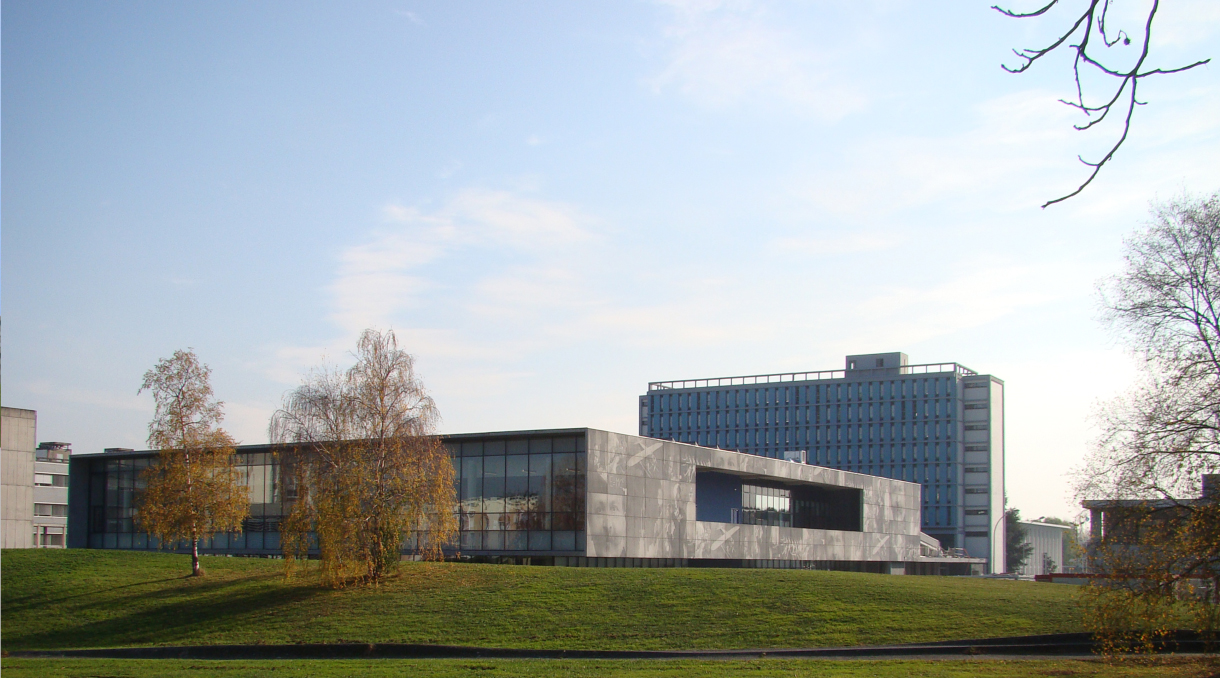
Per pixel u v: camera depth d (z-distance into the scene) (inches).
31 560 2049.7
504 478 2285.9
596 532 2181.3
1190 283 1149.1
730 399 6269.7
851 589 1632.6
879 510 3631.9
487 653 1263.5
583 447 2193.7
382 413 1695.4
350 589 1651.1
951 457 5743.1
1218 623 1022.4
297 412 1716.3
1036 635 1294.3
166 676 991.6
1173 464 1057.5
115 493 2829.7
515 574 1763.0
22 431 3115.2
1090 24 282.5
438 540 1712.6
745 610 1464.1
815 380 6102.4
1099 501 1095.0
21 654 1374.3
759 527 2861.7
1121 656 1076.5
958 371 5920.3
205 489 1827.0
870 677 973.2
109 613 1589.6
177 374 1841.8
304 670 1055.0
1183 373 1091.9
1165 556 1034.7
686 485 2551.7
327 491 1646.2
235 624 1472.7
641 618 1423.5
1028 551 6333.7
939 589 1676.9
